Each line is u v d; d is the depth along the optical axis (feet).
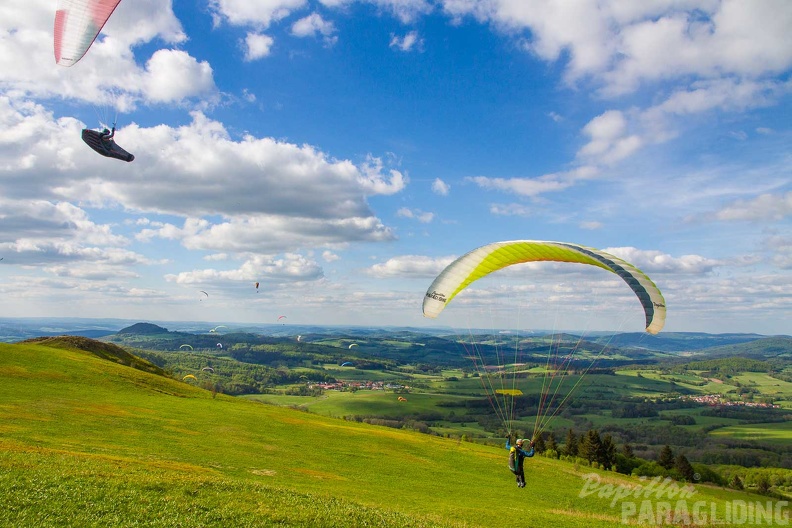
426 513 91.25
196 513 53.31
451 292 67.87
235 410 202.69
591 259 58.44
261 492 67.56
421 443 199.21
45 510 48.03
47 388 171.73
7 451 72.69
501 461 184.14
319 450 153.89
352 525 57.00
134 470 72.08
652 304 57.52
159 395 204.23
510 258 66.03
